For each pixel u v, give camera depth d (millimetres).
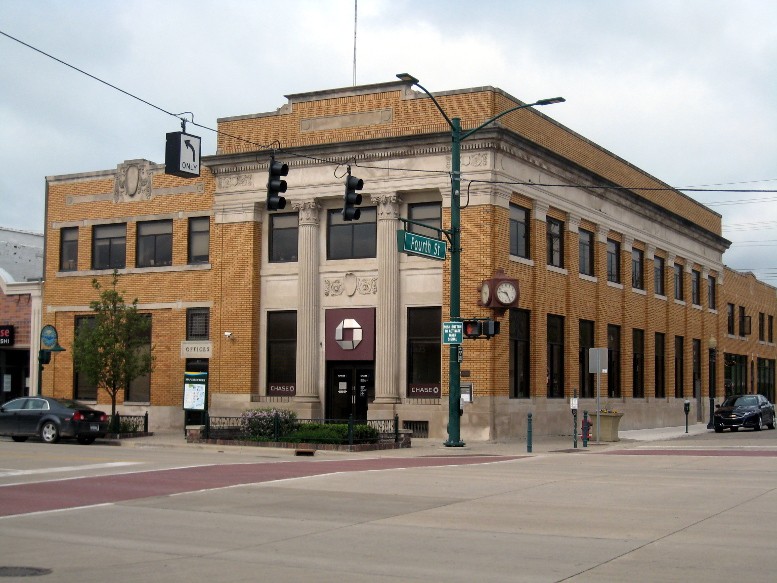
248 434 31203
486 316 32781
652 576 10227
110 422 36094
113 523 14492
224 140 38438
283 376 37125
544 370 36250
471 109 33719
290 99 37188
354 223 36062
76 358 35781
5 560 11648
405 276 34781
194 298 38875
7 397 46312
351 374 35906
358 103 35875
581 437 35219
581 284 39562
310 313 36125
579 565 10883
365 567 10977
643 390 46000
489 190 33156
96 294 41406
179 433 37469
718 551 11625
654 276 47531
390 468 22984
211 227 38562
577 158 39938
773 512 14820
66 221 42625
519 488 18328
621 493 17391
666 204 49312
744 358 63938
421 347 34469
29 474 21188
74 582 10305
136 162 40875
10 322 43938
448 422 31875
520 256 35375
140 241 40781
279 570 10867
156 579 10430
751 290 65688
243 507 16047
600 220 41250
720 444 33000
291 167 36750
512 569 10734
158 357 39562
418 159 34406
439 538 12852
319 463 24516
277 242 37750
